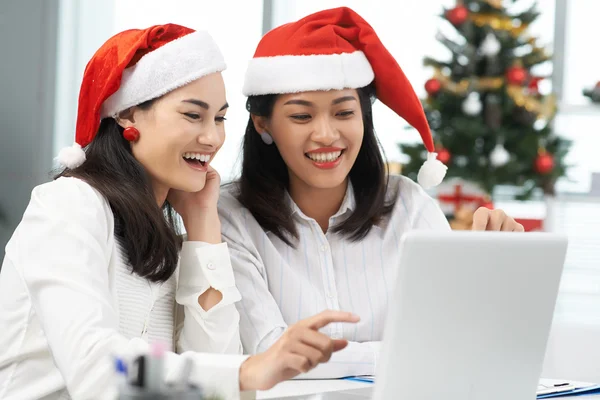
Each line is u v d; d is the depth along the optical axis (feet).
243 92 7.50
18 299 5.48
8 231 17.44
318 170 7.16
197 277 6.28
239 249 7.23
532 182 15.85
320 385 6.10
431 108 15.46
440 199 15.67
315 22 7.23
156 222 5.87
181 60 5.94
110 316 4.95
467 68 15.47
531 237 4.44
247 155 7.57
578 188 17.06
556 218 17.06
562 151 15.74
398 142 15.53
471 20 15.51
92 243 5.26
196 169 6.15
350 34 7.30
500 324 4.45
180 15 17.88
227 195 7.69
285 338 4.23
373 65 7.45
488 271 4.27
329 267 7.47
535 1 16.05
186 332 6.27
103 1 18.11
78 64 18.10
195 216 6.52
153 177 6.17
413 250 4.02
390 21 17.17
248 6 17.71
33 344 5.46
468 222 15.44
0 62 17.67
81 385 4.61
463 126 15.07
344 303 7.44
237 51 17.69
